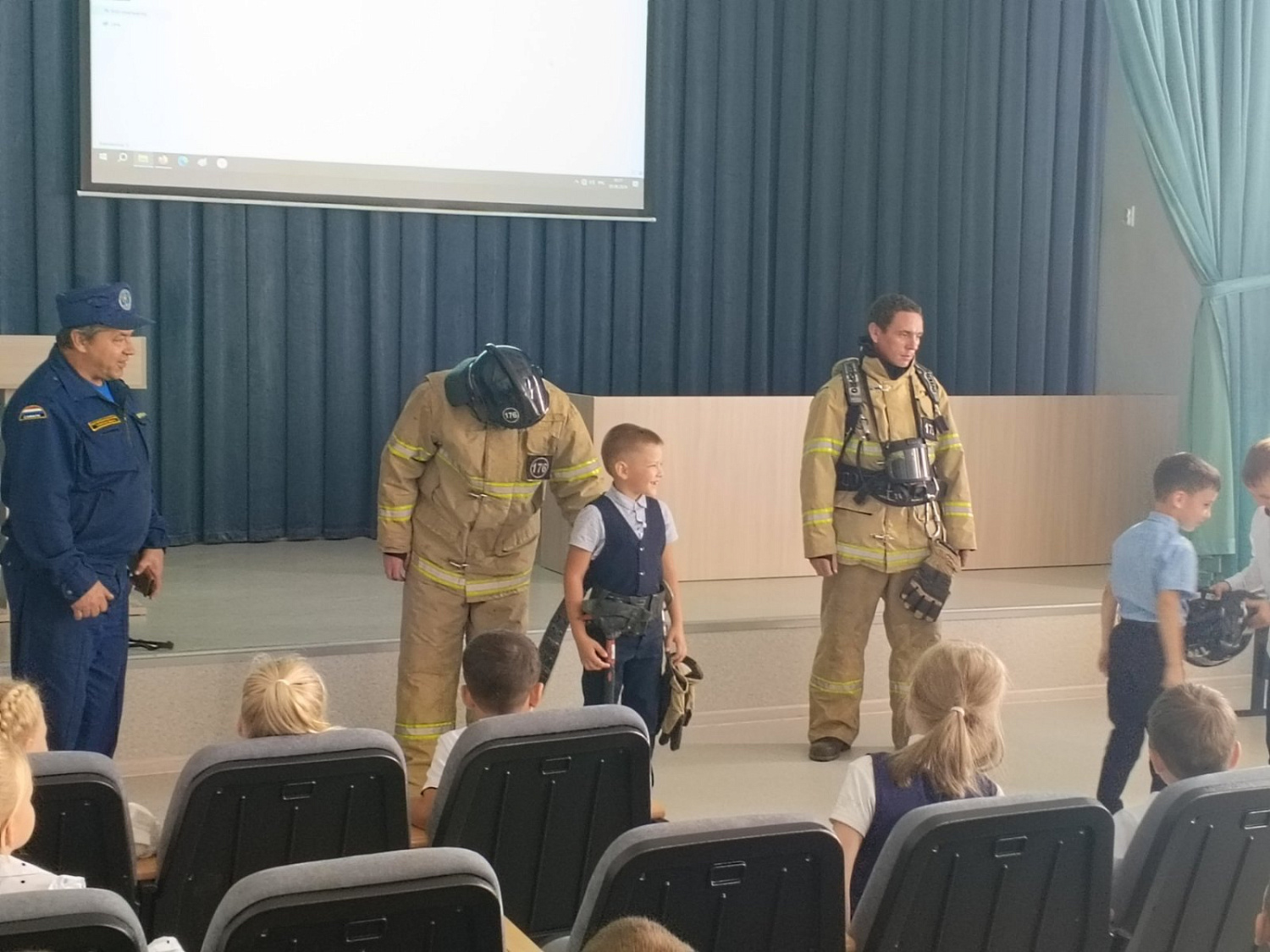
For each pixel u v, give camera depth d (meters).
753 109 6.70
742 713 4.71
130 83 5.70
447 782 2.22
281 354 6.15
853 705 4.37
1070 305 6.91
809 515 4.20
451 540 3.65
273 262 6.08
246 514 6.18
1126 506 6.03
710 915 1.91
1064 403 5.88
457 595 3.68
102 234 5.79
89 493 3.32
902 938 2.02
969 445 5.72
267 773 2.14
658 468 3.61
